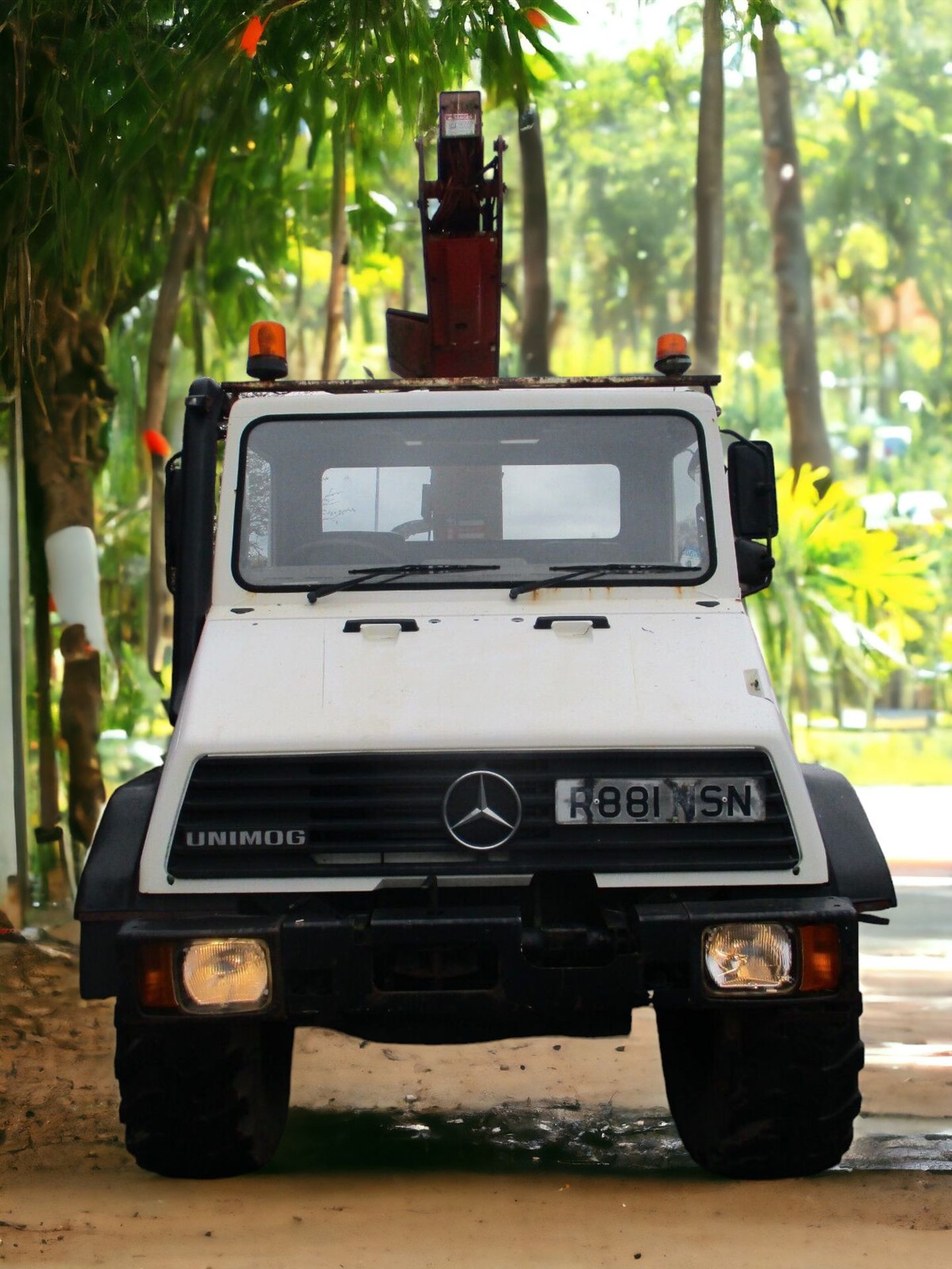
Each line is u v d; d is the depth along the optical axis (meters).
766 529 6.52
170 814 5.62
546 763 5.64
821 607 30.27
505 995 5.47
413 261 39.31
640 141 54.44
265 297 21.72
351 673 5.91
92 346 14.34
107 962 5.67
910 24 46.69
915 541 47.09
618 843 5.59
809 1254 5.03
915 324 58.16
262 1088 5.96
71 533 14.31
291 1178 6.07
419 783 5.61
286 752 5.64
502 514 6.51
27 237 11.02
